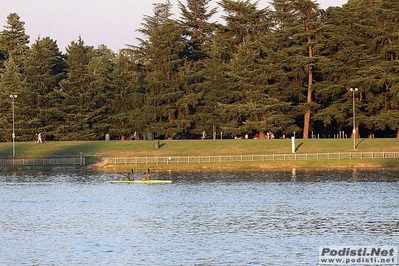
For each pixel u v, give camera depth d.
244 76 181.50
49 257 61.06
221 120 185.12
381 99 171.25
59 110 183.25
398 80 166.62
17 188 108.69
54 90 183.75
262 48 180.50
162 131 183.50
